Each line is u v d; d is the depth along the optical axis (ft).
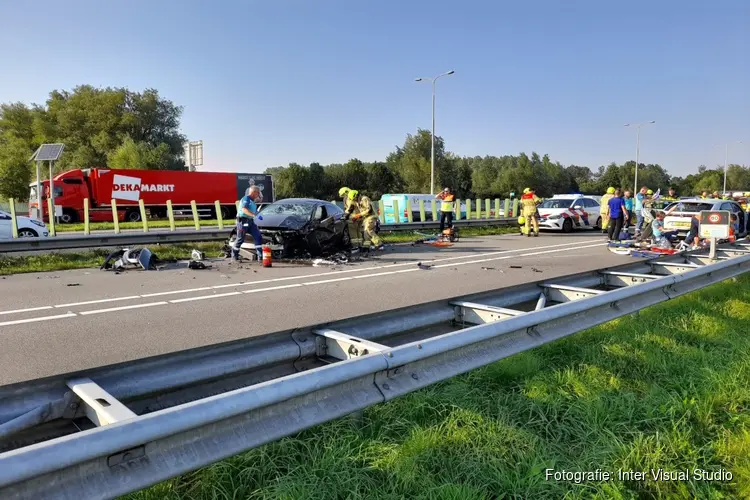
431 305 13.50
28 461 5.57
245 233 39.42
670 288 18.99
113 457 6.31
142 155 180.55
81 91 208.64
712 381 13.56
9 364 15.66
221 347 9.43
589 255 47.06
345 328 11.51
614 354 15.52
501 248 53.06
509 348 12.13
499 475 9.19
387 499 8.37
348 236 46.26
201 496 8.21
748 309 22.16
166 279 31.60
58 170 190.90
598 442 10.58
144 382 8.49
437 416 11.23
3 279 31.22
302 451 9.59
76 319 21.36
